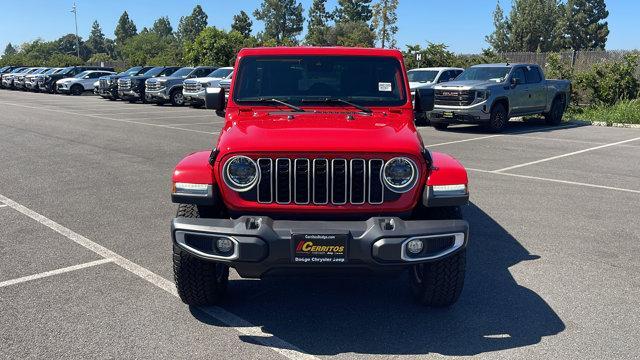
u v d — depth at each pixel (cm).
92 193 820
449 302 439
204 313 439
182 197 400
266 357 373
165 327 413
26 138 1430
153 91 2752
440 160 422
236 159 391
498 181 922
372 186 394
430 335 406
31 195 808
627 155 1203
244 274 394
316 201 394
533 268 535
